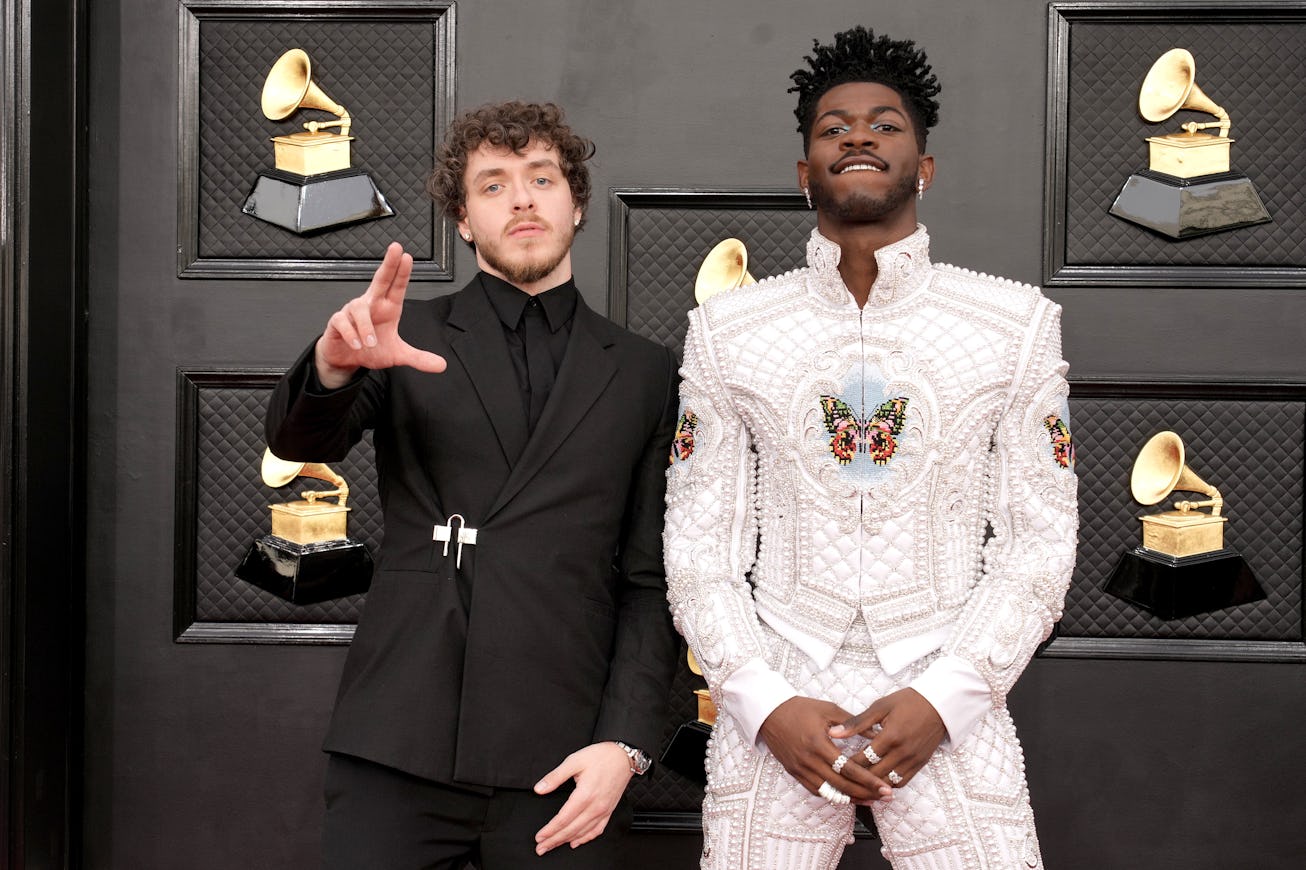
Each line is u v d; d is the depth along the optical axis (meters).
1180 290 2.09
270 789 2.13
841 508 1.53
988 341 1.54
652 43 2.11
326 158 2.12
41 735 2.02
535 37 2.11
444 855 1.47
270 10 2.11
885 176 1.54
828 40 2.10
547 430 1.53
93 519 2.13
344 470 2.14
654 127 2.11
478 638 1.46
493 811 1.47
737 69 2.11
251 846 2.13
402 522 1.53
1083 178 2.09
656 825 2.11
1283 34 2.07
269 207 2.13
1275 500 2.08
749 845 1.51
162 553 2.13
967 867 1.45
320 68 2.12
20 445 1.98
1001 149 2.09
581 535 1.52
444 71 2.10
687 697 2.12
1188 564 2.07
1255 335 2.08
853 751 1.47
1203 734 2.08
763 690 1.46
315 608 2.13
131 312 2.13
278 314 2.13
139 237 2.13
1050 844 2.09
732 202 2.10
